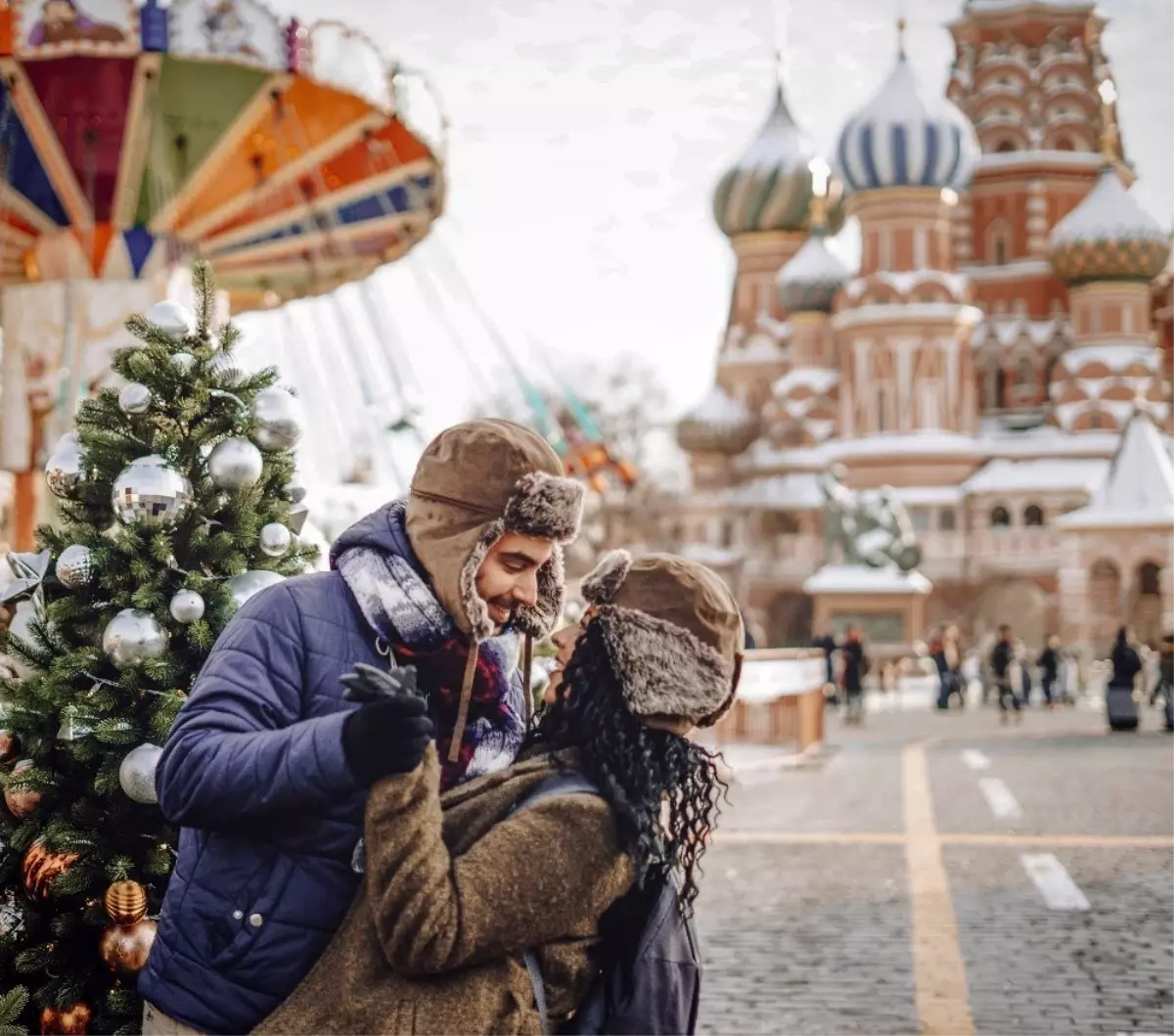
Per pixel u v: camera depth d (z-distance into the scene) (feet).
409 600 11.13
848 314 233.35
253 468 16.01
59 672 15.69
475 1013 10.23
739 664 11.17
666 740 10.69
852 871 36.32
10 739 16.84
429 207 73.97
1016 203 254.88
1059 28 256.52
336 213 77.30
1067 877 35.06
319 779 9.96
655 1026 10.81
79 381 71.10
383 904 9.90
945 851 39.17
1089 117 256.32
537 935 10.18
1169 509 205.36
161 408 16.48
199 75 64.90
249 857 10.78
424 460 11.20
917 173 230.48
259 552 16.48
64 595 16.67
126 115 65.72
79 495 16.89
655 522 227.81
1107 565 211.20
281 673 11.04
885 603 178.81
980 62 260.42
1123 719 92.02
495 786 10.66
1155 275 239.30
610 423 224.74
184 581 15.78
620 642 10.61
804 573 233.55
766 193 260.01
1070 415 234.17
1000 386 249.55
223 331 16.89
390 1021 10.17
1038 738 86.02
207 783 10.31
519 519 10.87
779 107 265.13
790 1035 22.41
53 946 15.85
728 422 245.65
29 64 63.72
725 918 30.78
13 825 16.72
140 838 15.81
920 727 102.22
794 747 67.46
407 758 9.90
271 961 10.68
